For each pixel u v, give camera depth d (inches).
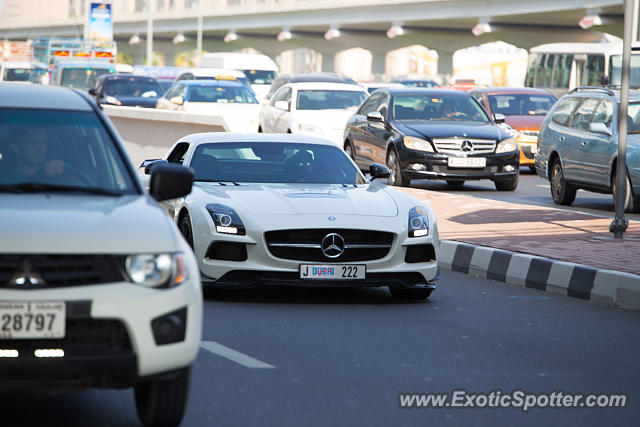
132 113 1535.4
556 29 4832.7
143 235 294.4
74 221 294.8
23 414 322.0
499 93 1517.0
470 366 396.2
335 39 6033.5
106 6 4178.2
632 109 945.5
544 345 439.8
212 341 425.4
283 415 321.4
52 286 279.9
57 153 339.6
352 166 602.2
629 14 671.1
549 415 332.8
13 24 7829.7
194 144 605.0
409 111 1181.1
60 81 2357.3
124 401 338.3
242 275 513.3
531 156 1413.6
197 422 312.5
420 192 1026.1
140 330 284.2
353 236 517.0
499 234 721.6
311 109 1371.8
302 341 432.1
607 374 390.6
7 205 304.5
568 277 579.8
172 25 6815.9
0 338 275.9
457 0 4810.5
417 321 486.6
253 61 2883.9
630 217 884.0
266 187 559.5
